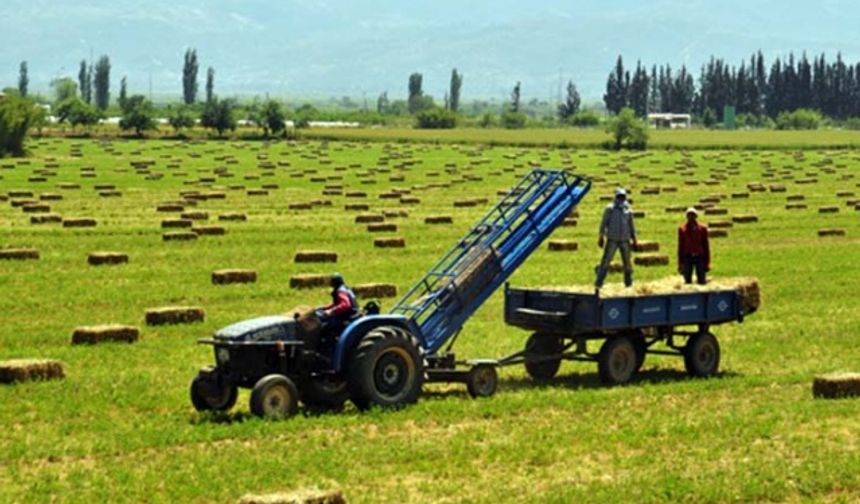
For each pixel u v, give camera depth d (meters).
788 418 35.94
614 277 64.81
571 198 42.75
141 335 48.97
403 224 90.06
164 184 122.88
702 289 43.53
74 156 172.50
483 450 32.12
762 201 112.75
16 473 30.09
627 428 34.44
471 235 42.09
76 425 34.56
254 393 35.19
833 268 70.19
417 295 59.12
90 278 63.16
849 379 39.09
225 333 36.06
